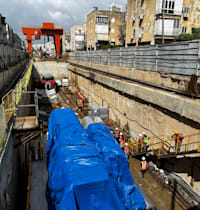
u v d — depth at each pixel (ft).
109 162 23.02
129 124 54.95
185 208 30.22
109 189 18.62
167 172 39.47
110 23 147.13
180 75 39.06
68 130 29.32
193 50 35.19
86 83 103.14
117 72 72.49
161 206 31.07
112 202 18.30
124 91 55.06
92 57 107.86
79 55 136.15
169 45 42.34
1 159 19.92
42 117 61.87
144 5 89.35
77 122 32.89
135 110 51.11
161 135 40.32
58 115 36.76
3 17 81.46
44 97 94.79
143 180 37.96
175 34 82.12
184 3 80.43
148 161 45.62
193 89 33.12
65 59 170.81
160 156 35.19
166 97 36.96
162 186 35.53
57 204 18.58
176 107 34.40
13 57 76.79
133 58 60.18
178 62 39.63
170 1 78.69
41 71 153.89
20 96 39.32
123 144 44.50
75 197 17.53
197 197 31.19
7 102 28.02
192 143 29.71
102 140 25.94
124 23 148.97
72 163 20.54
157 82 47.37
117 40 151.12
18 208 28.48
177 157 36.88
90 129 30.14
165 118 39.04
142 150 42.75
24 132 28.94
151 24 84.99
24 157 39.93
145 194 32.99
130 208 22.12
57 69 157.17
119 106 61.00
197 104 29.78
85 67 122.11
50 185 20.89
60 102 94.58
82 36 196.75
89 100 97.35
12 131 27.61
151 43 86.07
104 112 65.31
